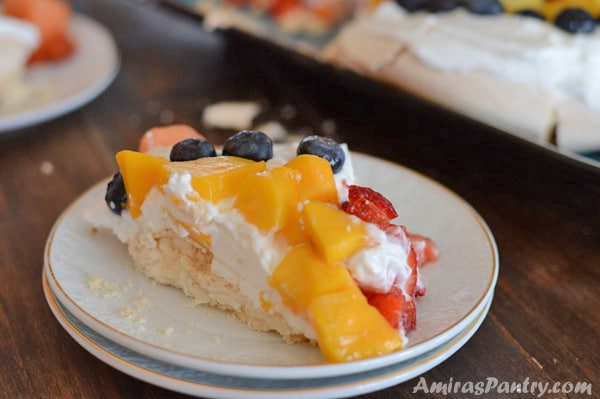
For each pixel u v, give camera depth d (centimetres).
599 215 39
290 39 56
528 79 42
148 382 27
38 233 38
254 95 52
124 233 33
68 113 50
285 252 28
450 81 44
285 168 29
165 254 31
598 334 31
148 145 35
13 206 40
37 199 41
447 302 30
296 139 46
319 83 51
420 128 44
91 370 30
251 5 60
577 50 42
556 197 40
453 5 47
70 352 30
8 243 37
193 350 28
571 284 34
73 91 51
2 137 47
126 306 30
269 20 59
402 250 29
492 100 42
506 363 30
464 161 43
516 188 41
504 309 32
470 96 43
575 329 32
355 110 49
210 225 29
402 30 46
